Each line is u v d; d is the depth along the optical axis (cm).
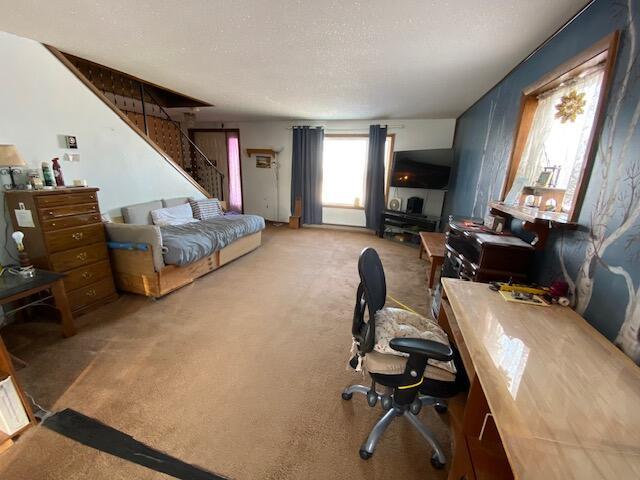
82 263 238
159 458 127
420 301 288
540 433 69
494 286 154
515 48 199
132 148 329
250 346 207
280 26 181
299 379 177
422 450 136
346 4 154
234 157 651
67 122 258
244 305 269
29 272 191
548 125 189
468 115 398
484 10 154
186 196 421
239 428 143
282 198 636
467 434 109
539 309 133
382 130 520
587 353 101
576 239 137
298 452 132
